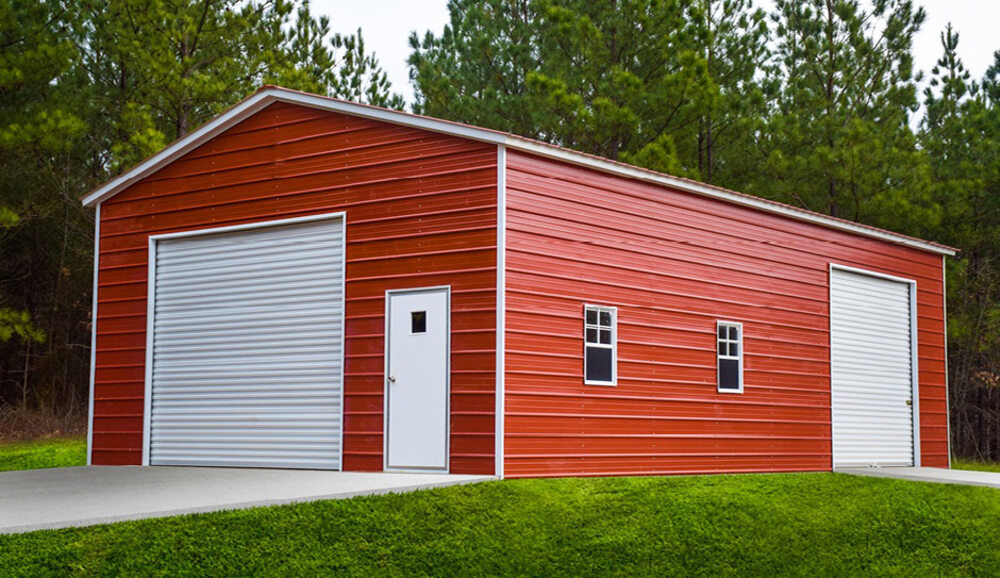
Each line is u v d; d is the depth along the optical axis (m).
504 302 12.27
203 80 22.83
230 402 14.53
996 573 11.86
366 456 13.12
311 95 13.95
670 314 14.62
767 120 26.39
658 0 23.52
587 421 13.16
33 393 26.80
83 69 24.16
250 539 9.70
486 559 10.03
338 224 13.84
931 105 27.95
